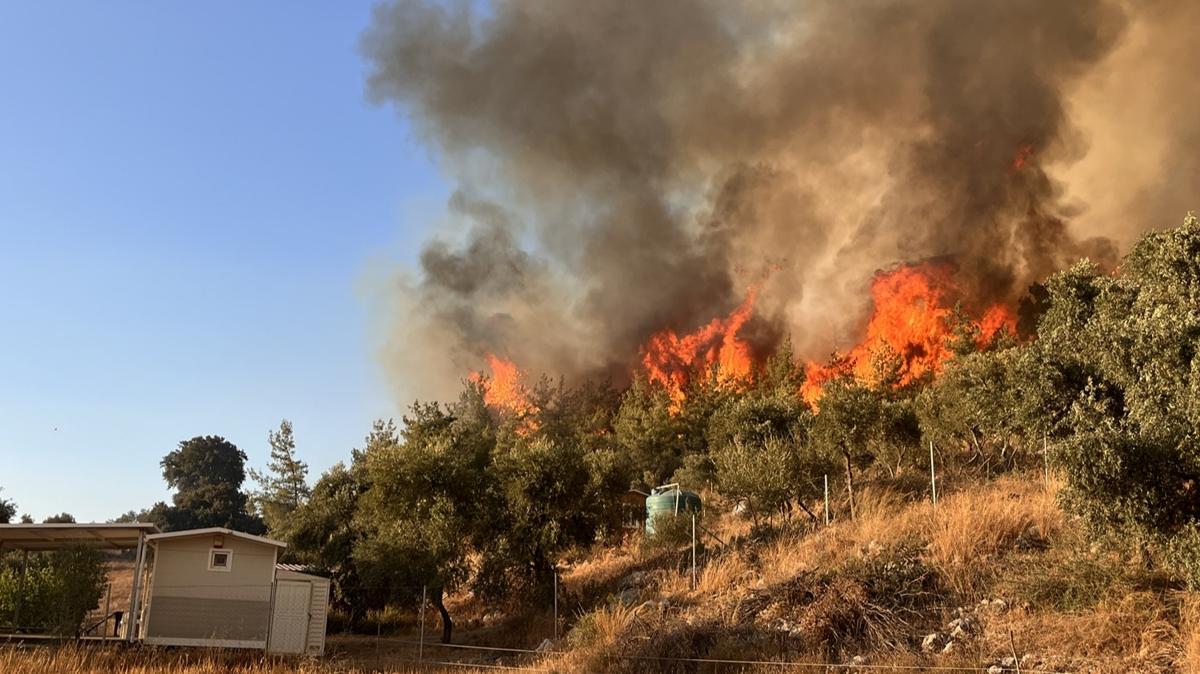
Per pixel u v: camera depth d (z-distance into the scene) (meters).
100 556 23.83
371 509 28.03
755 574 19.47
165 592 23.09
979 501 17.89
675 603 19.38
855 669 12.98
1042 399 15.09
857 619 14.52
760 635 15.33
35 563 25.33
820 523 22.17
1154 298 15.20
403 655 22.69
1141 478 10.84
